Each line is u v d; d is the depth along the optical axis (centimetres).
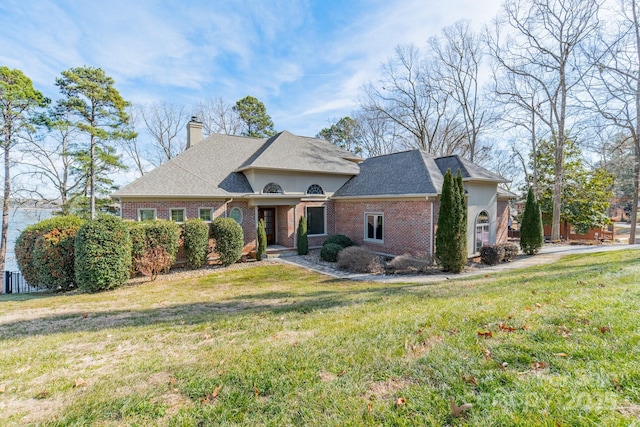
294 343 430
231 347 437
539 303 505
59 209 2380
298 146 2050
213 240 1495
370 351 373
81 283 1043
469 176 1495
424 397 268
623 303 457
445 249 1235
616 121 1764
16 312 771
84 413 284
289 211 1830
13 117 1898
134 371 372
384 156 2030
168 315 687
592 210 2358
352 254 1368
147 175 1563
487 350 341
